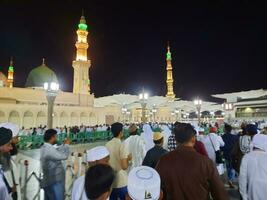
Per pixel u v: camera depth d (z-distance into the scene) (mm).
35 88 50938
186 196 3207
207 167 3273
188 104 46500
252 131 6375
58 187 5484
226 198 3244
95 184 2197
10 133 3879
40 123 45344
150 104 39781
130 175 2525
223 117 52094
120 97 39438
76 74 59906
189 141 3508
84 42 61844
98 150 3594
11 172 4113
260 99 50188
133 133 6848
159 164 3451
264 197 4000
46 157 5445
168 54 71938
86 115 52562
